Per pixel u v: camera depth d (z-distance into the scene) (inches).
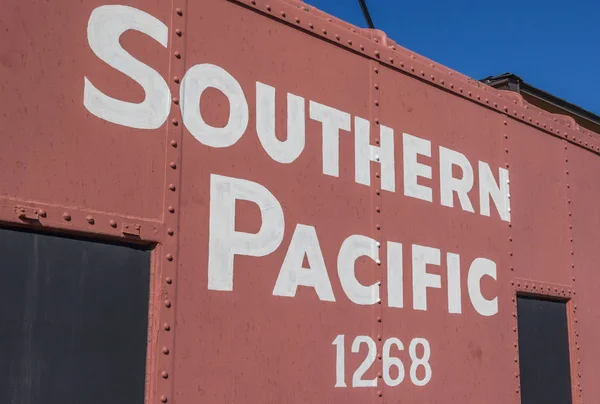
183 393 81.4
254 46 97.8
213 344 85.3
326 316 99.9
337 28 111.6
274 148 97.5
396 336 110.4
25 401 69.1
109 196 78.1
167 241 82.6
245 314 89.4
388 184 114.6
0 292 68.7
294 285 96.3
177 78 87.3
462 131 133.0
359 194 109.0
